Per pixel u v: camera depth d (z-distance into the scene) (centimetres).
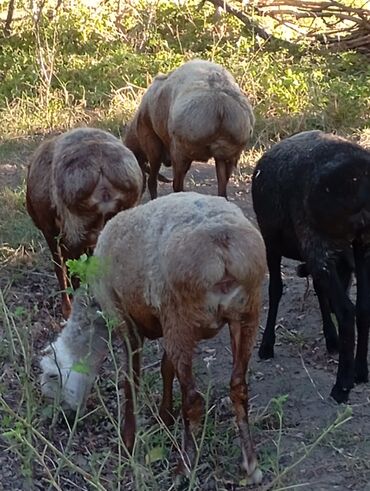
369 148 473
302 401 265
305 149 269
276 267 289
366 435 246
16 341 291
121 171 286
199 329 216
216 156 381
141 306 230
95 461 228
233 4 711
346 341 260
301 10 682
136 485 214
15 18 739
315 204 254
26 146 500
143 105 423
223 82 377
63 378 253
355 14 680
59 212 298
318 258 261
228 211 217
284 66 596
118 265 233
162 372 246
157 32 697
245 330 219
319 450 240
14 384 272
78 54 649
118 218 237
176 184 395
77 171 284
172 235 215
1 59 633
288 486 220
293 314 323
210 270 207
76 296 254
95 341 255
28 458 224
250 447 226
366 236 257
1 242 375
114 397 273
